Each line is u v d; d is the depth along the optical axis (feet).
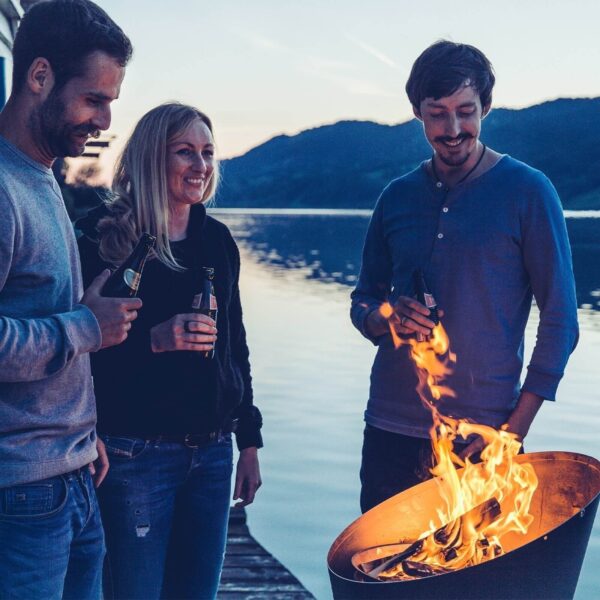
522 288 9.30
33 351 6.27
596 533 18.30
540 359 9.08
